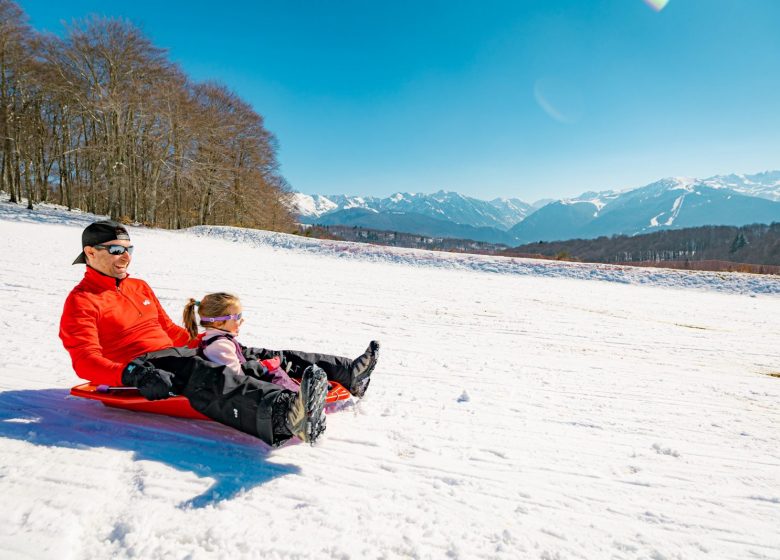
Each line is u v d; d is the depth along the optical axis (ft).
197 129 102.27
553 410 10.85
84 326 8.26
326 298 26.99
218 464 7.06
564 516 6.38
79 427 8.03
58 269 27.81
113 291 9.14
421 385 12.15
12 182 97.91
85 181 116.37
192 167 102.83
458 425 9.48
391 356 15.23
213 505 5.99
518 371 14.26
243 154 123.24
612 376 14.40
